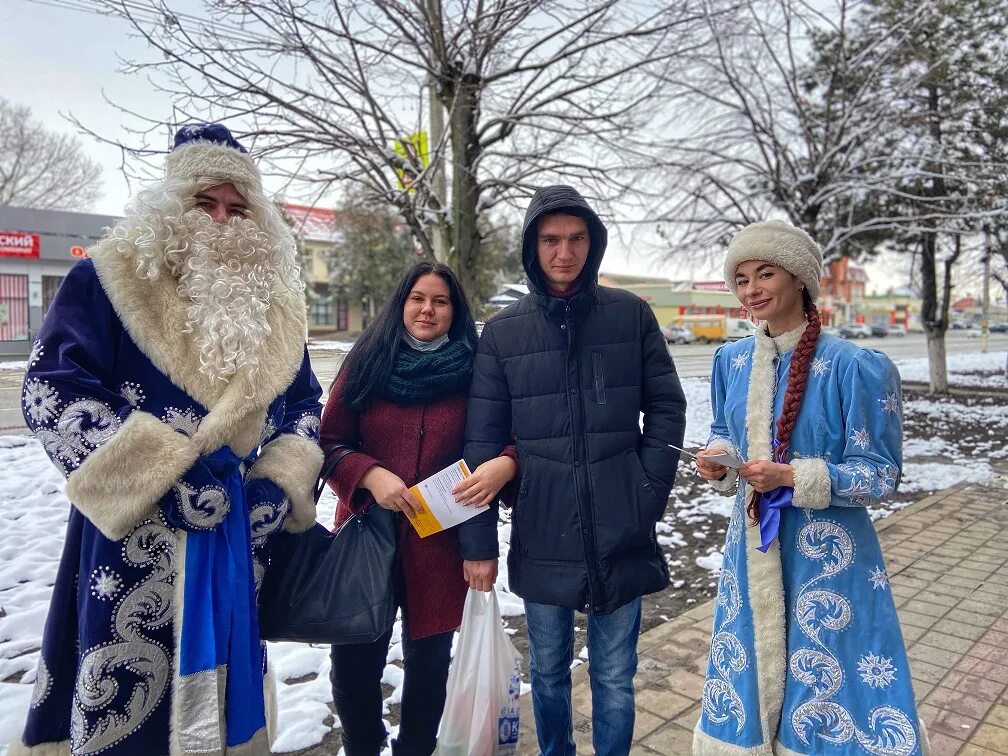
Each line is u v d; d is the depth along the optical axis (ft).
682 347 114.93
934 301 46.34
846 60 30.19
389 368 6.89
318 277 122.83
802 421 5.96
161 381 5.49
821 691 5.65
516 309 6.95
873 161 28.48
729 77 26.96
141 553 5.19
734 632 6.06
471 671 6.91
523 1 18.42
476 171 21.43
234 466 5.60
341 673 6.91
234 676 5.33
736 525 6.31
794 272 6.10
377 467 6.59
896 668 5.53
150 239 5.42
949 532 16.24
